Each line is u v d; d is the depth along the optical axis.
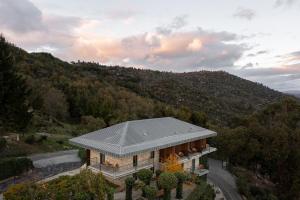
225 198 48.00
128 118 86.56
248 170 68.00
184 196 36.78
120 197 33.84
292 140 62.12
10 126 50.19
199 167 49.62
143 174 35.34
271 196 53.03
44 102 83.06
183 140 43.97
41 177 41.28
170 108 91.69
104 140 38.69
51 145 59.59
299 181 56.50
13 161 40.97
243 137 67.50
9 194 26.47
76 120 91.81
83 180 28.56
